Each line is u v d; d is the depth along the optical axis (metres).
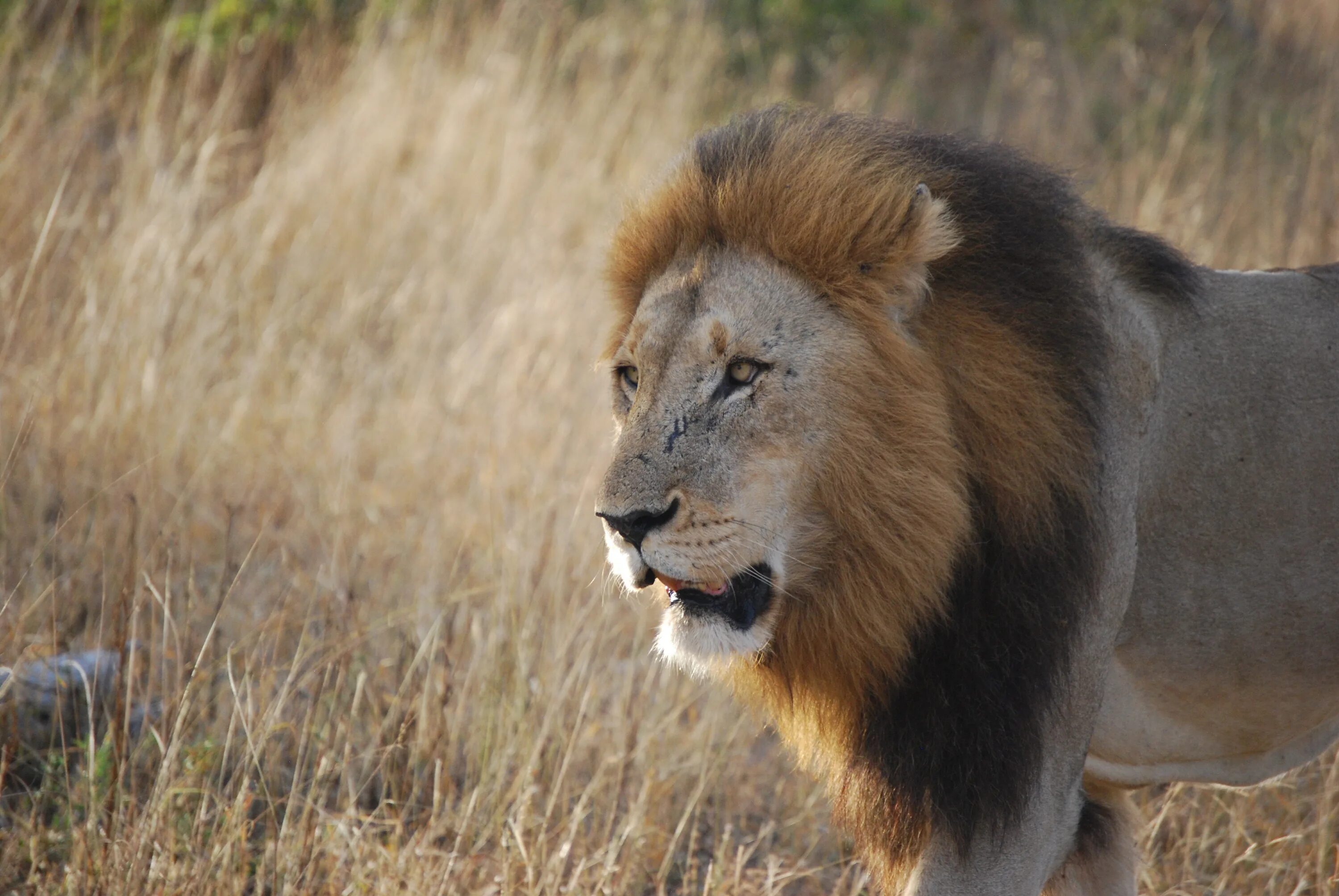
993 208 6.25
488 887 7.90
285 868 7.62
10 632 8.95
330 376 13.88
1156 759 7.07
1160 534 6.68
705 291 6.18
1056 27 22.17
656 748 9.09
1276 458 6.65
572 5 19.91
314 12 18.61
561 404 13.19
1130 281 6.75
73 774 8.44
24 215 13.66
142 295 12.77
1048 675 6.10
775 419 6.00
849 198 6.07
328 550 10.95
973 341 6.12
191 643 9.32
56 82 16.11
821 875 8.73
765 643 6.11
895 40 22.22
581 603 10.30
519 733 8.86
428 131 16.91
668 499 5.91
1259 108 19.19
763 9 21.38
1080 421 6.12
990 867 6.10
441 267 15.05
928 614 6.08
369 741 9.05
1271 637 6.76
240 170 16.28
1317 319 6.87
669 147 17.33
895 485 5.98
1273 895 8.25
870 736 6.40
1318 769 9.02
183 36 17.41
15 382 11.99
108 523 10.50
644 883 8.52
